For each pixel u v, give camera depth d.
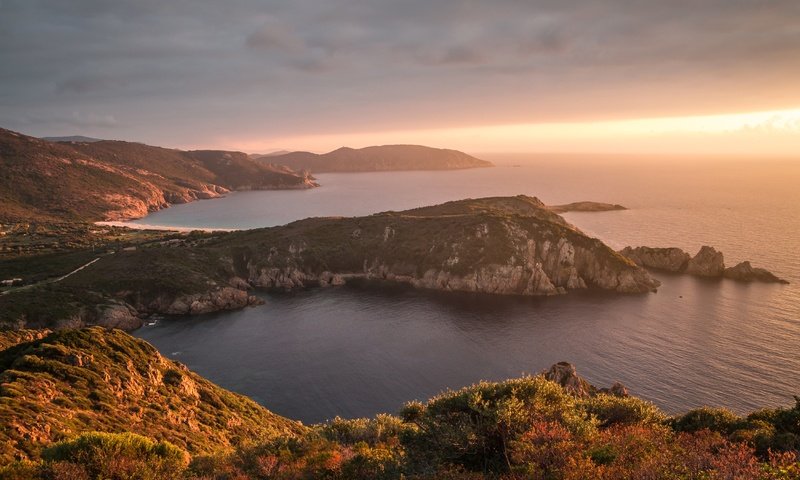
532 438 21.00
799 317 121.25
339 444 35.34
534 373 96.75
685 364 96.00
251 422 61.50
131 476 27.69
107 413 45.09
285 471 29.27
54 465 26.61
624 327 118.81
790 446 25.03
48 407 40.84
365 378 98.50
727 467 16.39
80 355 52.75
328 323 131.75
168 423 48.72
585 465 17.69
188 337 123.44
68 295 131.88
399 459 24.66
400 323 129.62
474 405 23.27
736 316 123.62
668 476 16.38
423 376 98.25
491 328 122.12
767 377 89.19
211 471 30.86
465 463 22.61
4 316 115.88
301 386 95.88
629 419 31.41
